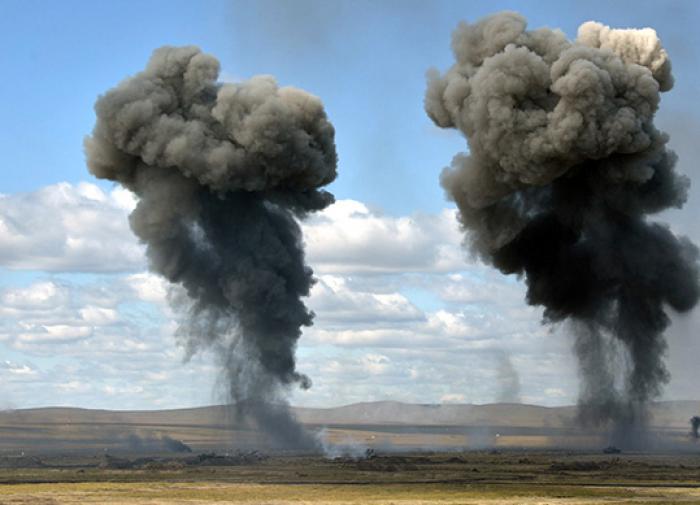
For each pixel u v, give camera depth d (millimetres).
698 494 160000
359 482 186500
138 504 146375
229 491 167625
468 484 180500
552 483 182625
